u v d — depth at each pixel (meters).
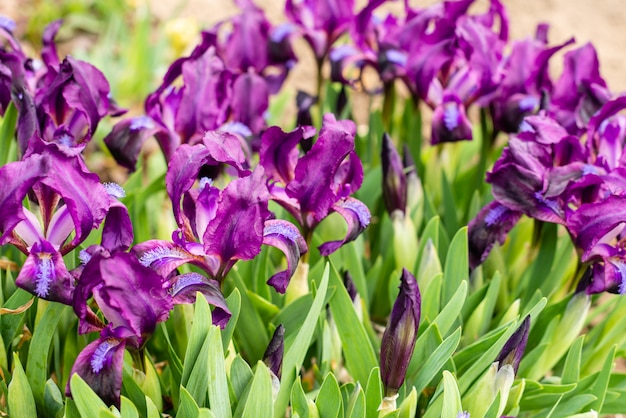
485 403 0.80
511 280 0.93
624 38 1.45
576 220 0.83
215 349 0.76
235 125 0.91
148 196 0.89
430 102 0.93
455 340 0.80
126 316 0.75
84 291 0.76
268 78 0.98
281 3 1.47
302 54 1.40
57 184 0.76
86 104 0.84
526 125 0.91
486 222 0.87
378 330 0.93
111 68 1.14
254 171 0.77
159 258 0.78
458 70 0.94
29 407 0.79
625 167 0.83
